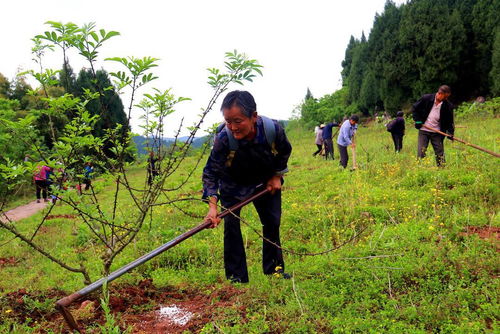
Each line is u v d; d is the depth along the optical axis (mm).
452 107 7586
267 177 3617
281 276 3852
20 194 15430
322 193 7625
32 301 3586
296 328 2922
